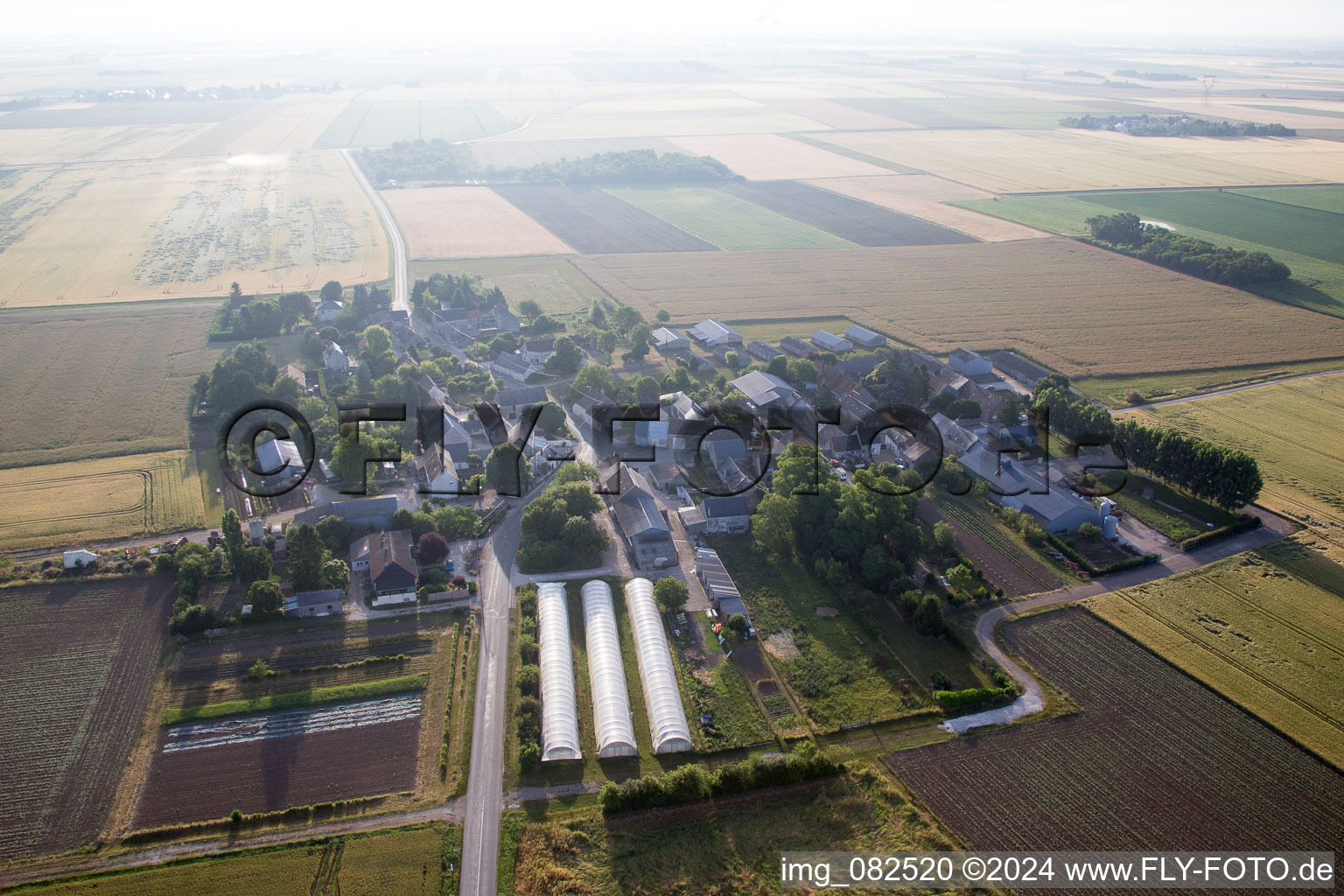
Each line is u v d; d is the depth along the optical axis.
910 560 130.00
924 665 111.94
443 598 122.12
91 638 113.31
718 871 83.62
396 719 101.69
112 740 97.81
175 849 85.12
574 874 82.69
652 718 101.19
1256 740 99.38
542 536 132.88
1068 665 111.44
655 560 131.00
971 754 97.62
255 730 99.62
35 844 85.31
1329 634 116.81
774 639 116.69
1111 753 97.62
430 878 82.12
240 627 115.62
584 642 114.12
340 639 114.06
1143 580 128.62
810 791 92.75
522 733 97.94
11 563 127.25
